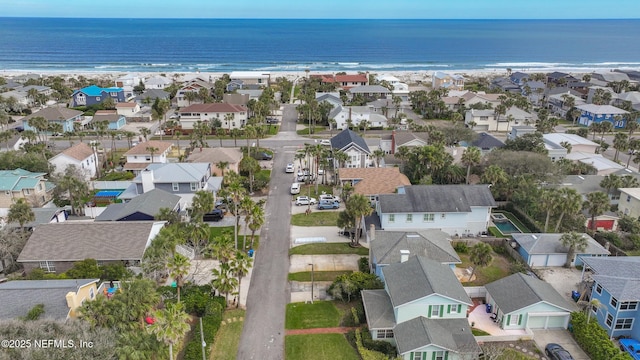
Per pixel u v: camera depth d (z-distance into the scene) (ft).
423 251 162.50
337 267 177.88
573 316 137.69
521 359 126.41
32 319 119.03
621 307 132.98
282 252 188.85
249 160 248.52
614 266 148.77
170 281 161.79
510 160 251.60
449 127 328.90
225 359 127.34
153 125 397.19
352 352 131.13
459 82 579.48
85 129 376.68
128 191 225.35
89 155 269.44
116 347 103.14
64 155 256.73
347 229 205.87
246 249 188.34
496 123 395.14
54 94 480.64
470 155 241.55
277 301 155.63
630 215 220.23
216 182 236.84
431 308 132.36
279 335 138.31
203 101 450.71
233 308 150.71
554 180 237.66
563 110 456.04
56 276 155.22
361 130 380.37
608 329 137.49
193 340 128.47
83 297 135.54
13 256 168.86
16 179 225.97
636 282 136.46
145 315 119.65
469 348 123.34
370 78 577.02
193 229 170.40
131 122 406.62
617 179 231.09
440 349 122.21
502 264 183.01
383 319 134.21
